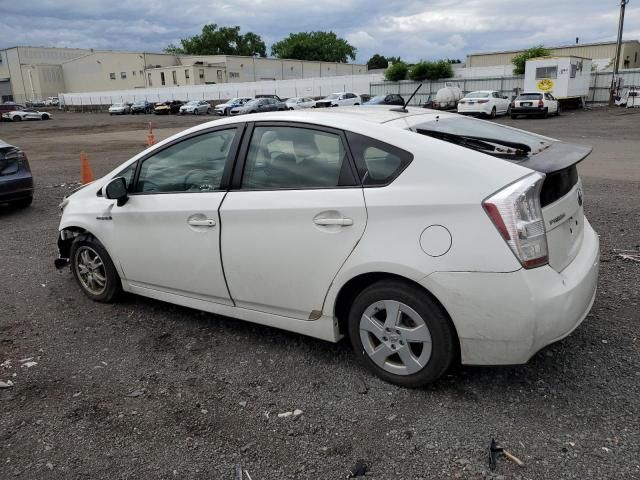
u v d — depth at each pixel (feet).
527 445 8.78
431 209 9.43
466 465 8.41
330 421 9.68
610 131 68.33
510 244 8.93
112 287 14.93
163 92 232.73
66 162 52.90
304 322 11.33
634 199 26.18
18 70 330.34
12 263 19.42
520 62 155.22
